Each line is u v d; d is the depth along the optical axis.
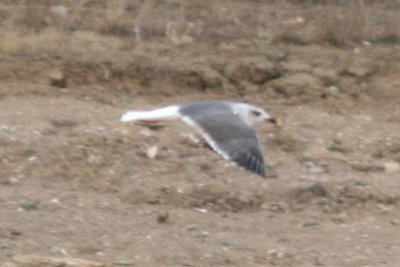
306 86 18.16
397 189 14.84
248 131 9.27
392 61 18.95
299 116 17.42
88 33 19.38
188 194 14.41
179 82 18.05
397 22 20.59
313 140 16.55
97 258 12.41
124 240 12.92
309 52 19.12
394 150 16.45
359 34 19.83
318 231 13.60
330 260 12.69
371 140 16.72
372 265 12.57
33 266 12.02
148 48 18.97
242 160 9.05
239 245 12.96
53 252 12.53
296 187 14.63
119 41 19.22
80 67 17.98
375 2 21.75
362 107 17.95
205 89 18.06
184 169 15.21
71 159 15.25
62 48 18.53
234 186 14.70
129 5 21.09
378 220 14.03
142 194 14.38
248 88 18.12
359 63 18.78
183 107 9.64
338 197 14.50
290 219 13.93
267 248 12.92
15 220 13.30
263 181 14.90
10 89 17.47
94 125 16.36
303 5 21.70
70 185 14.66
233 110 9.66
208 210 14.12
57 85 17.78
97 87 17.78
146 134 16.06
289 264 12.53
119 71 18.02
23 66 17.88
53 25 19.64
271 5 21.70
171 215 13.81
